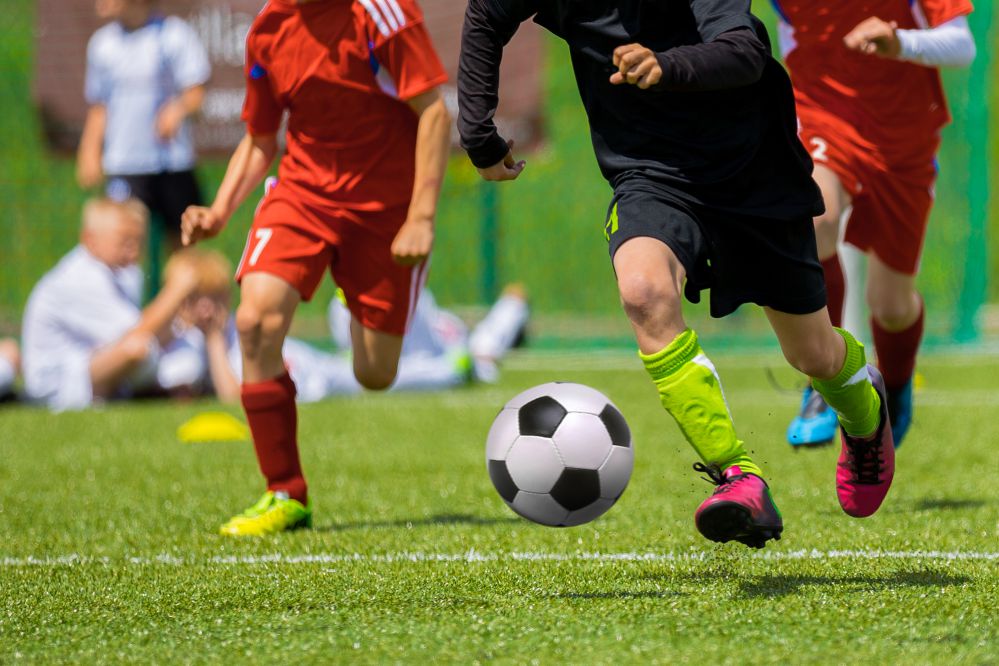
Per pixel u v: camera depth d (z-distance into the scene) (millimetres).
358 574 12891
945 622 10148
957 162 51469
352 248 16875
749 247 11539
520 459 13297
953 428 27000
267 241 16438
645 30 11516
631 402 33625
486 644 9711
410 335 39281
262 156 17141
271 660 9445
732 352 51250
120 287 35594
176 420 31094
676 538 15016
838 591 11414
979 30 48312
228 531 16141
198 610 11281
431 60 16250
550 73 56594
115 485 20922
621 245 11078
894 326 19203
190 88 38188
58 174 54062
